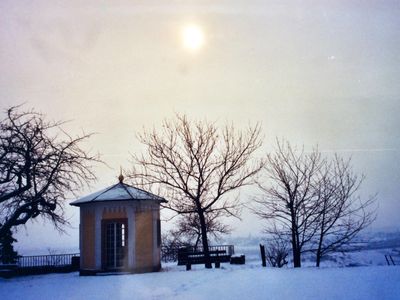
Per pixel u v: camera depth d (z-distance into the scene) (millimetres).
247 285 15992
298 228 28766
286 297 13055
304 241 28719
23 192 22844
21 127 22078
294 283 15875
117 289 17188
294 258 28281
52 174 22156
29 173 22156
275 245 33156
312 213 29156
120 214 25375
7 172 22172
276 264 33375
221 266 26219
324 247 29109
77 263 29312
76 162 22625
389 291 13289
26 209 23078
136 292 16062
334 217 29438
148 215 25984
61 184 22469
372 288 13914
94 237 25359
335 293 13281
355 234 29328
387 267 20594
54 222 23297
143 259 25125
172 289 16297
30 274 27672
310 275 18109
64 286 19312
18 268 27891
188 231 41781
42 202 22906
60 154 22359
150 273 23766
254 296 13531
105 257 25031
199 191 27422
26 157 21797
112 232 25547
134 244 25047
